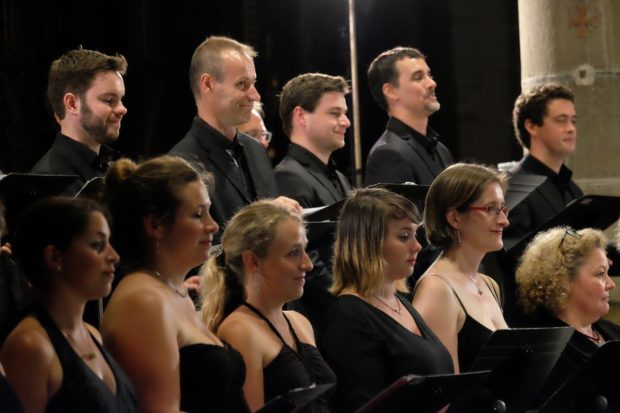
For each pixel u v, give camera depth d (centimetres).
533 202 1267
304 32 2212
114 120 1049
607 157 1519
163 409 733
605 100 1518
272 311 862
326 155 1202
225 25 2162
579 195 1339
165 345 740
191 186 783
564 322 1079
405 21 2261
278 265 855
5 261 891
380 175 1255
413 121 1281
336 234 935
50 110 1102
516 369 877
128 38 2064
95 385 699
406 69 1277
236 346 830
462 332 973
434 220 1002
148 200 774
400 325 906
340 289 928
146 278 764
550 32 1523
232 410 769
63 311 721
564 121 1311
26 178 860
